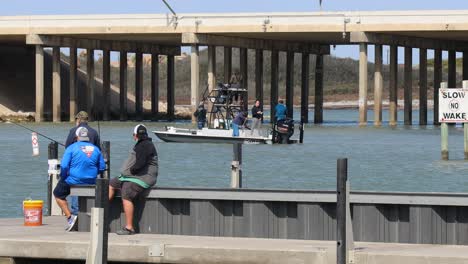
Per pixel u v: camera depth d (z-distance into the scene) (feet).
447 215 102.12
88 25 450.71
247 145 311.47
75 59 482.28
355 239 103.71
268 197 105.09
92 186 109.70
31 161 255.29
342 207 94.02
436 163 247.70
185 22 440.86
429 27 412.77
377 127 444.55
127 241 101.96
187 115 594.65
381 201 102.73
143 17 444.96
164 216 108.17
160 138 319.27
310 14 426.92
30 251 101.65
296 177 217.15
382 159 262.67
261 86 500.33
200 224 107.24
